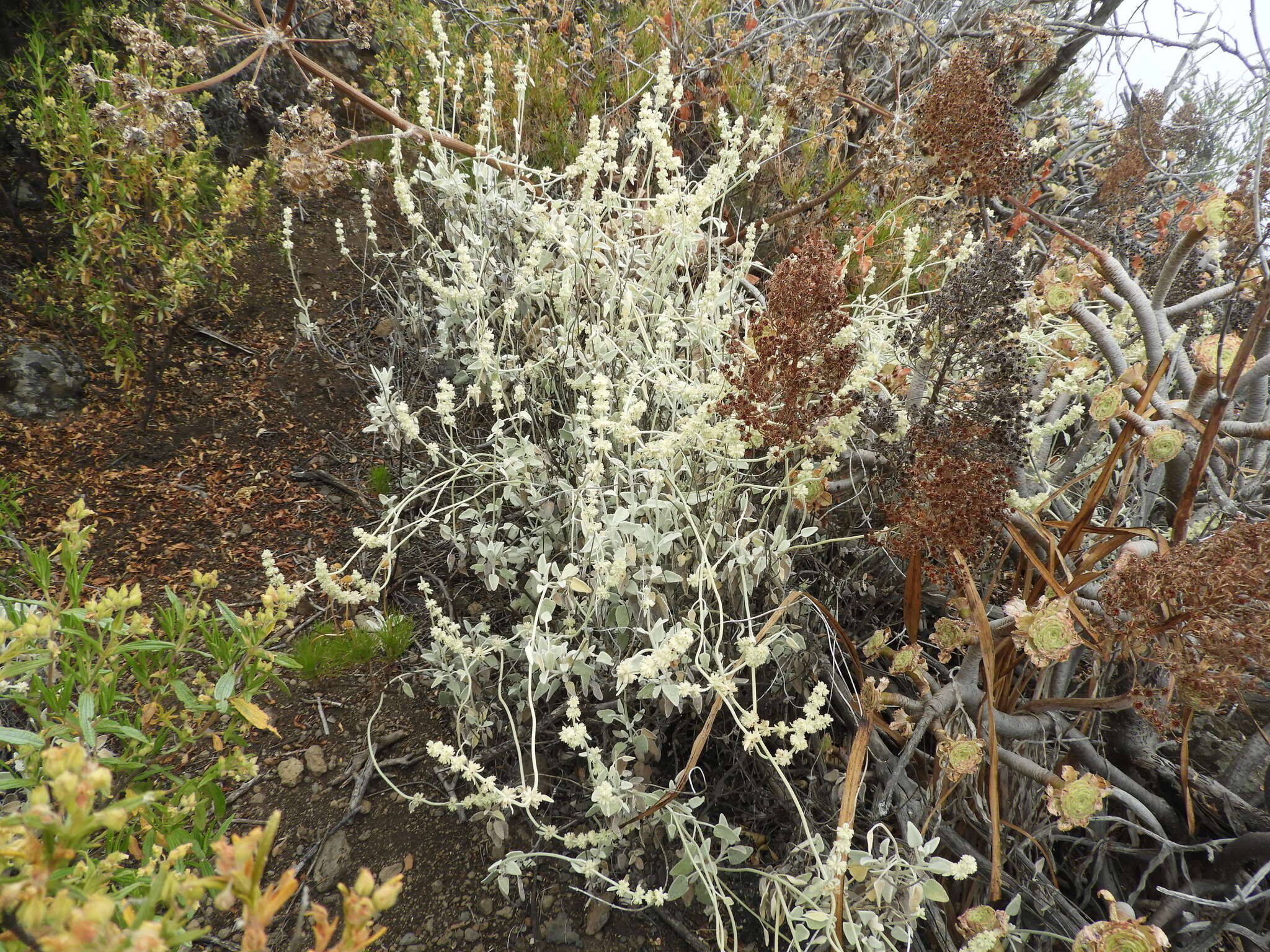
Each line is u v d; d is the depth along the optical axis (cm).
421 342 270
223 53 400
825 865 145
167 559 242
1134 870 198
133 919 96
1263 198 166
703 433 186
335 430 305
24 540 236
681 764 202
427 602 198
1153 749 188
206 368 316
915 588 181
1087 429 210
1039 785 185
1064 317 235
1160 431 150
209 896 166
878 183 297
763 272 332
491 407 242
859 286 284
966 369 165
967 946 139
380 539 176
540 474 205
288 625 227
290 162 238
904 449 179
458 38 382
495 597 228
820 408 173
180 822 133
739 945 176
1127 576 137
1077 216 384
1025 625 141
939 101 212
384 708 212
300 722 205
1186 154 370
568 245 203
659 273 230
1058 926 172
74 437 277
